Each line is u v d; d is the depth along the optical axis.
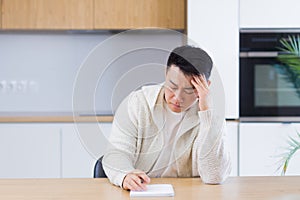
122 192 1.65
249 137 3.64
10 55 4.14
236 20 3.62
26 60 4.16
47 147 3.65
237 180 1.84
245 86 3.68
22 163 3.64
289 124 3.65
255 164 3.64
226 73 3.63
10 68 4.14
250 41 3.65
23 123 3.63
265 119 3.68
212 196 1.59
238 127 3.64
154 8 3.84
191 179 1.86
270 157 3.64
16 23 3.81
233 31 3.62
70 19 3.82
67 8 3.82
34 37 4.15
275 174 3.63
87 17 3.83
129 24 3.84
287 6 3.64
